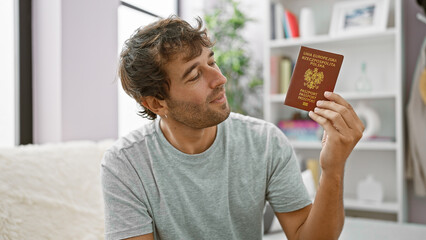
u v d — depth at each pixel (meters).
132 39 1.00
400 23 2.31
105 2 2.03
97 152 1.59
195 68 0.92
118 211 0.97
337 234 0.95
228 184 1.03
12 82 1.78
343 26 2.53
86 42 1.90
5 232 1.14
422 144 2.29
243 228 1.05
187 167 1.01
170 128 1.01
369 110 2.47
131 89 1.01
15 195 1.22
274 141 1.06
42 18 1.79
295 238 1.00
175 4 3.13
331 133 0.86
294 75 0.92
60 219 1.29
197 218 1.01
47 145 1.49
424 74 2.23
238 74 2.88
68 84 1.80
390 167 2.60
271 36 2.74
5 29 1.76
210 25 2.84
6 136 1.77
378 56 2.61
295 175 1.04
